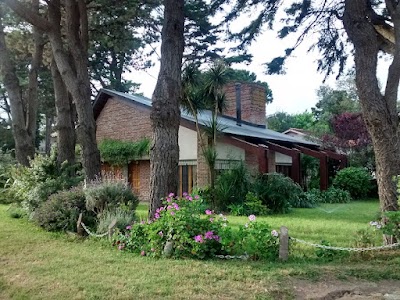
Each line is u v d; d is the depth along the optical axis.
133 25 16.20
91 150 13.20
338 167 25.17
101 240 8.59
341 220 12.72
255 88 24.72
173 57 9.30
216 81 15.75
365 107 7.89
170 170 8.94
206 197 14.88
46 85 28.84
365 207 17.56
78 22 13.58
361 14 8.02
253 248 6.91
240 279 5.70
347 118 25.69
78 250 7.79
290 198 15.79
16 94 16.64
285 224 11.59
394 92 7.88
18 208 13.27
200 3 13.57
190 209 7.36
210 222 7.16
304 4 9.98
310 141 26.47
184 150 18.86
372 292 5.20
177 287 5.36
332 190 20.78
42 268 6.39
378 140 7.86
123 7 14.82
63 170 13.25
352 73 11.01
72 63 14.56
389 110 7.84
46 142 38.81
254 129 22.38
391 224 7.16
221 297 4.98
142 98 23.25
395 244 6.80
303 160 24.69
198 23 16.66
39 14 14.71
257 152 16.58
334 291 5.21
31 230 10.20
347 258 6.88
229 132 17.09
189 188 18.66
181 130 19.00
